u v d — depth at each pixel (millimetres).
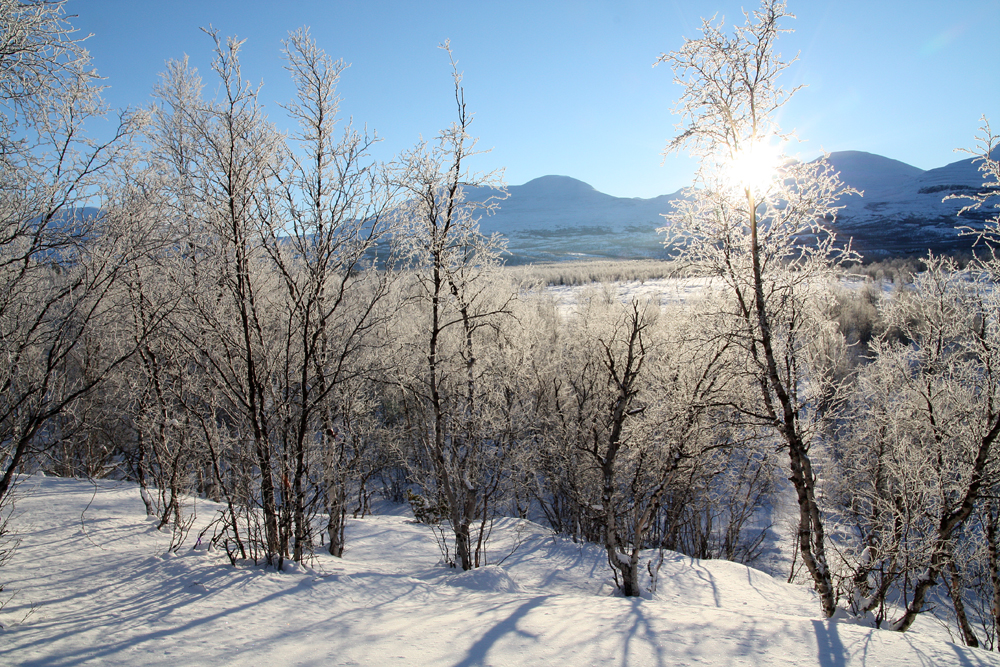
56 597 4977
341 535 9164
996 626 7535
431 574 7684
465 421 9156
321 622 5008
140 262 6602
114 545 6582
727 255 7273
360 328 7305
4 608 4621
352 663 4195
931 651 4508
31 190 5141
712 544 15367
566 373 15484
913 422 8930
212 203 6359
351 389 8477
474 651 4477
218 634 4566
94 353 8016
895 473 8664
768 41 6738
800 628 4984
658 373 9742
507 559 9906
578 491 12320
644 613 5504
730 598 8523
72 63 5168
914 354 9773
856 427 10797
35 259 5492
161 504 8820
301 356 7688
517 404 12734
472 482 9227
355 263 7184
